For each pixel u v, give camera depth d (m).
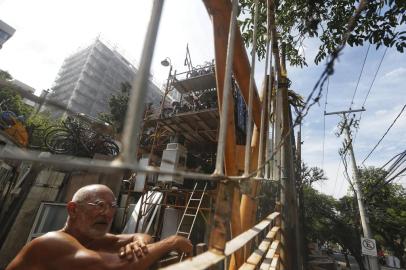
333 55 0.94
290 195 3.29
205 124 10.89
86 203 1.92
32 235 8.09
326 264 21.34
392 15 3.86
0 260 7.67
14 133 7.39
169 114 11.48
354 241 21.73
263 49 5.06
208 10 2.33
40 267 1.46
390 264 38.12
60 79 70.88
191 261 0.80
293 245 3.08
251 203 2.98
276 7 5.02
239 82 3.02
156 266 1.87
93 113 61.00
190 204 10.35
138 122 0.49
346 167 14.41
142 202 9.66
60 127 10.34
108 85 66.25
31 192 8.67
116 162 0.45
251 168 3.50
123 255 1.64
